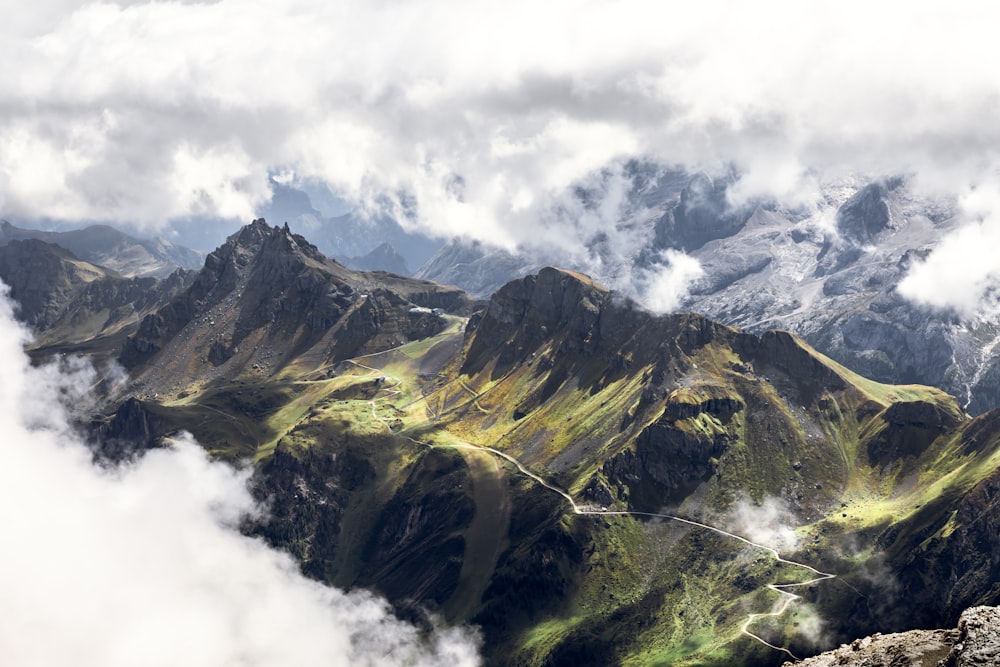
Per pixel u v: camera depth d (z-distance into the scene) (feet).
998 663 281.74
